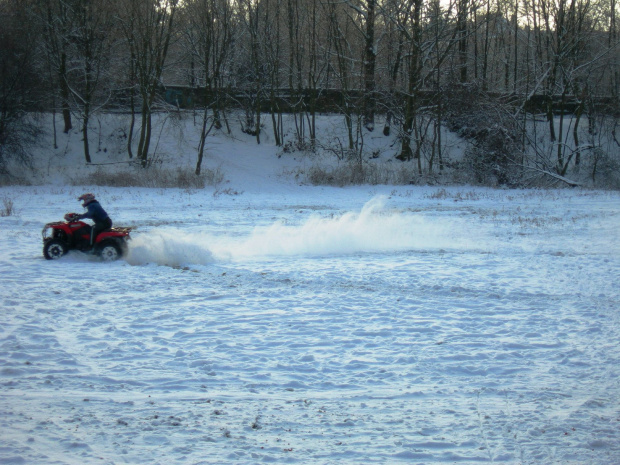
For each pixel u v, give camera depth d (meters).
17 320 8.45
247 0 44.72
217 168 40.88
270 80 47.34
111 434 4.95
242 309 9.25
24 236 17.42
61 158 41.72
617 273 11.85
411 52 43.50
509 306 9.45
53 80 42.31
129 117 46.12
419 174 39.16
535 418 5.35
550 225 19.78
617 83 47.88
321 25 46.53
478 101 39.97
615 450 4.73
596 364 6.83
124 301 9.69
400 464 4.47
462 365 6.81
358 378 6.41
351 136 43.84
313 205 28.17
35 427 5.07
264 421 5.27
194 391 6.02
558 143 41.44
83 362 6.86
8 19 39.00
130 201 28.27
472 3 42.34
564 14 42.06
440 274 11.95
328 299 9.89
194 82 50.47
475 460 4.55
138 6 38.97
